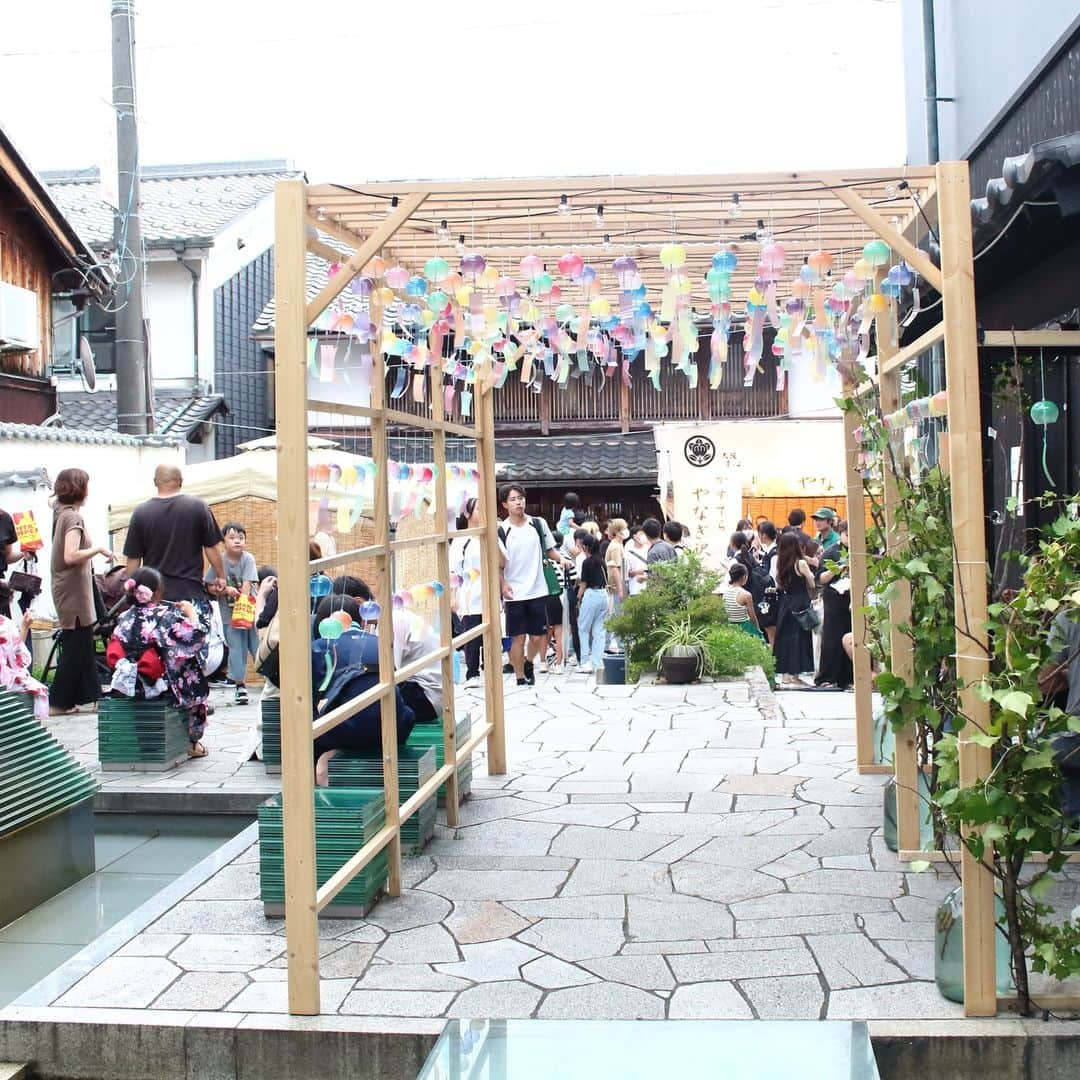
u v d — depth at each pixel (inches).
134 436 507.5
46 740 217.5
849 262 200.5
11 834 195.9
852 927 161.9
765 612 450.3
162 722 270.7
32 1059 137.8
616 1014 135.9
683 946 156.9
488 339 195.9
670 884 182.1
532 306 188.4
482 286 185.2
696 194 152.9
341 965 152.9
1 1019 138.5
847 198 139.9
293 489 141.6
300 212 143.7
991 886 132.3
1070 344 174.4
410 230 184.1
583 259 189.9
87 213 755.4
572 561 510.0
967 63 302.7
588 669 458.9
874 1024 131.2
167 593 319.3
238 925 170.4
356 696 197.3
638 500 718.5
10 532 301.1
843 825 210.1
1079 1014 133.0
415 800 190.2
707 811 221.9
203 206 777.6
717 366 184.4
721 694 353.7
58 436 444.8
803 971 147.3
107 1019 137.5
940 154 329.7
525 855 198.8
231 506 421.1
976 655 131.0
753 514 616.1
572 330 226.2
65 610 335.0
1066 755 146.6
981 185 283.0
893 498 187.6
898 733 176.7
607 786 243.3
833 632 394.0
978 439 131.6
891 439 180.2
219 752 293.1
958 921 137.9
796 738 285.1
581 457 679.1
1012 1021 131.3
